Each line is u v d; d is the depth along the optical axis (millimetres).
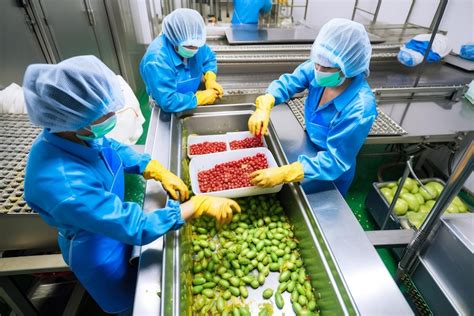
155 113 1633
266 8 3584
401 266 1223
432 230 1029
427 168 2688
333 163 1171
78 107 726
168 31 1514
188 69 1758
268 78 2135
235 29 2707
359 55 1074
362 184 2629
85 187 736
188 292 1025
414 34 2689
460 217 994
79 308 1613
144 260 894
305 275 1122
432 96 2068
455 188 880
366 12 3514
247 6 3484
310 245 1079
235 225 1298
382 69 2328
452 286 1014
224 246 1225
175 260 937
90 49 2969
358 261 906
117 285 1075
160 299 800
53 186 711
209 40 2545
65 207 716
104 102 777
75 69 704
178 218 936
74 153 787
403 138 1658
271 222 1322
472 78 2203
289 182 1220
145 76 1576
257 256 1194
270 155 1454
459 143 1694
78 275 1041
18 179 1105
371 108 1136
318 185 1221
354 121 1112
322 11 4395
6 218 1039
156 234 864
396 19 3297
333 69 1125
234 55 2150
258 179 1176
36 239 1156
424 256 1107
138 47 4180
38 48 2182
